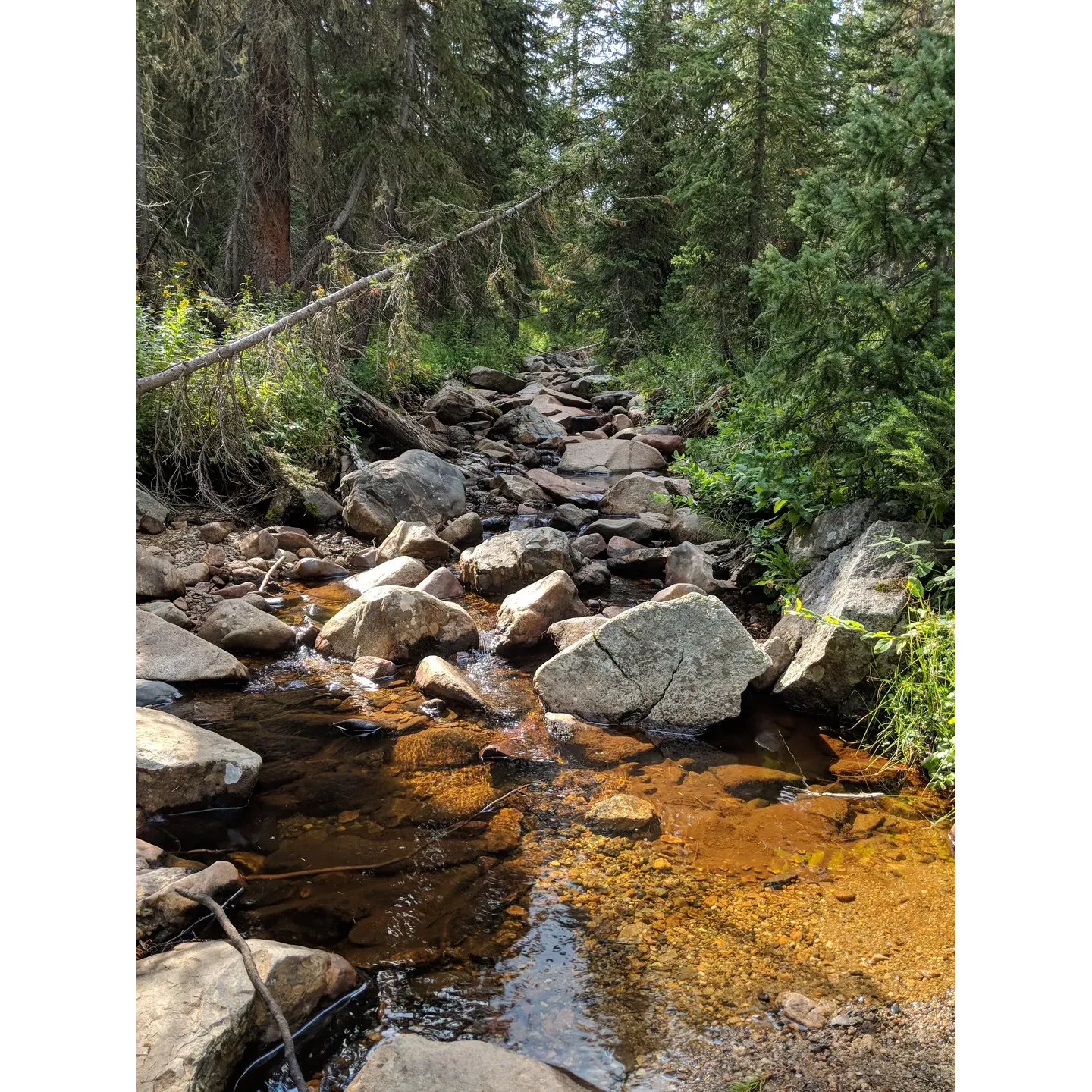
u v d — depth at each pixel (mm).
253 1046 2049
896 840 3076
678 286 15648
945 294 4426
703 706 4020
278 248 11445
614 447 10344
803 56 10508
